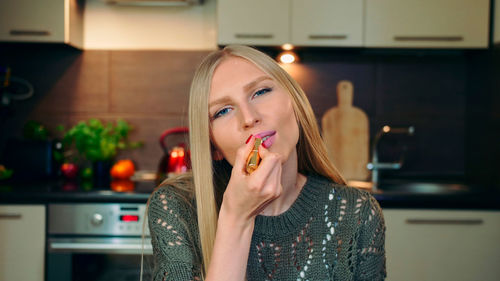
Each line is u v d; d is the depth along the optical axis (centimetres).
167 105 234
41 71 231
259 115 67
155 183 203
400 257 179
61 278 177
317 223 76
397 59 234
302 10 207
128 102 234
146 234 178
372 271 76
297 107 78
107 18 233
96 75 233
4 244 177
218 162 82
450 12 205
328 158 83
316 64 235
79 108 233
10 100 228
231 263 59
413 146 235
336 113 225
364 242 76
